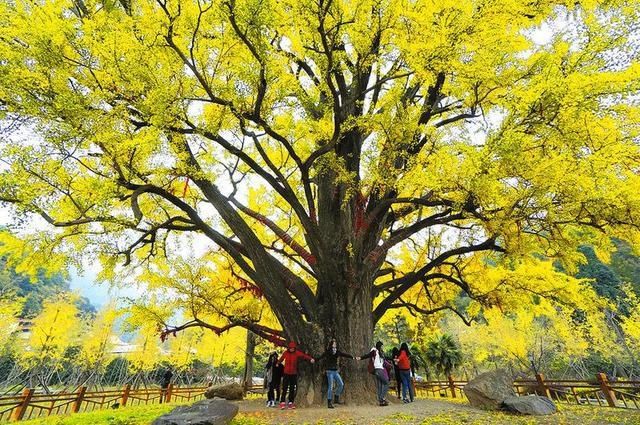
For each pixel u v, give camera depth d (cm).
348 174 801
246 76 638
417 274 967
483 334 2408
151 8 616
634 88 521
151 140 597
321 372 827
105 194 597
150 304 1011
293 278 949
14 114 591
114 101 650
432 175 620
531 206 638
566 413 731
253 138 789
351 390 813
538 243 796
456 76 653
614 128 622
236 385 1217
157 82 626
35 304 3731
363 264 874
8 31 567
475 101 717
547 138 616
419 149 839
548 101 561
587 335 2319
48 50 569
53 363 2580
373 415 666
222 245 921
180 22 641
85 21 590
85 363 2578
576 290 959
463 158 611
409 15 618
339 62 750
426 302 1300
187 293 1003
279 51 734
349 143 1035
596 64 572
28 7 602
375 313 968
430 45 611
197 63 706
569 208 637
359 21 648
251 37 598
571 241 744
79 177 675
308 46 777
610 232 705
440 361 2478
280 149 1122
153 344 2591
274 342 984
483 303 1034
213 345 2348
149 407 1116
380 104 1024
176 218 937
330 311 889
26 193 547
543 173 587
